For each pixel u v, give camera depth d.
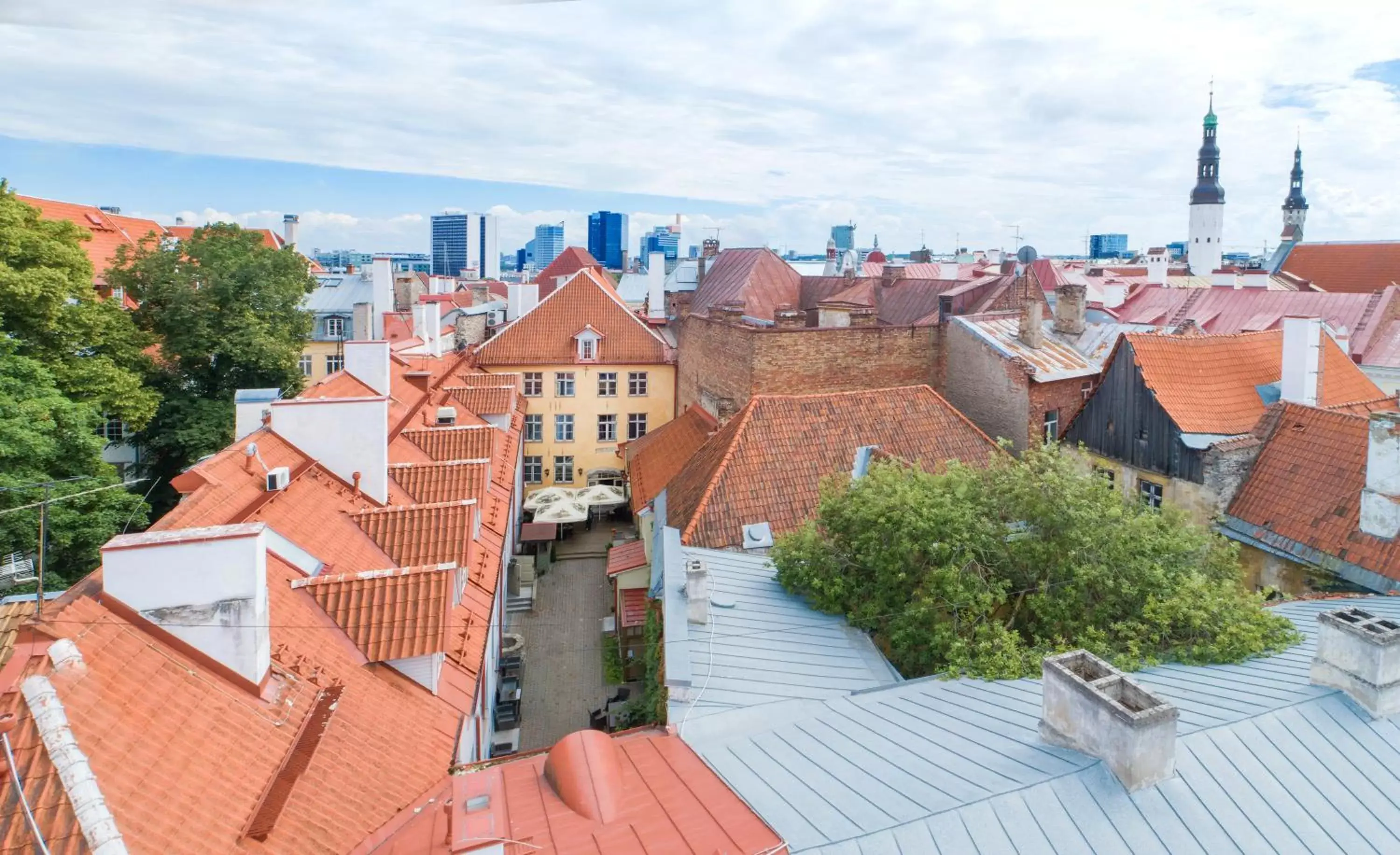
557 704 30.42
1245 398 30.61
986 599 17.98
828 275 95.94
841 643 18.70
